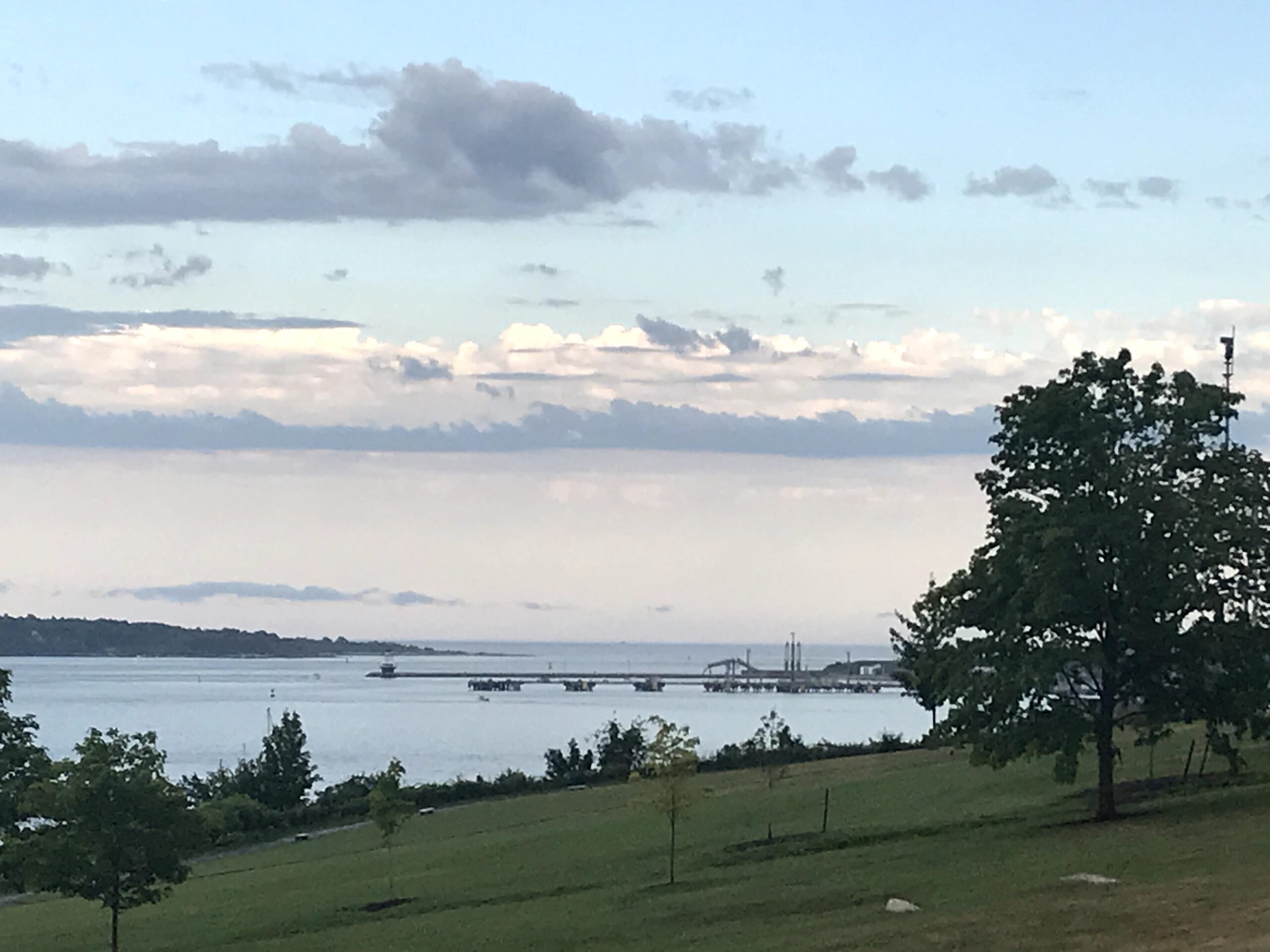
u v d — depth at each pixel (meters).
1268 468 47.84
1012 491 48.62
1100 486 46.16
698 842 57.19
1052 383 48.19
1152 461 47.38
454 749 163.75
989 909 33.28
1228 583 46.28
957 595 48.88
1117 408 47.91
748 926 35.72
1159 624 45.88
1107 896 33.16
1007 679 46.31
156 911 53.78
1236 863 35.88
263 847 80.88
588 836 63.72
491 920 41.97
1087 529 45.09
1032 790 60.94
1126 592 45.81
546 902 44.88
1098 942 28.16
